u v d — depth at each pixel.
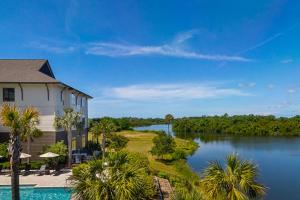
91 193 12.46
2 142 34.19
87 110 53.81
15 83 34.31
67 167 31.95
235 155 13.47
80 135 46.22
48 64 41.88
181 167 45.78
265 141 101.06
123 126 125.50
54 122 34.31
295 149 76.88
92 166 13.18
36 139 34.44
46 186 24.52
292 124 130.12
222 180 12.70
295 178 43.66
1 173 29.27
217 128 149.00
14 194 16.98
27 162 31.17
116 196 12.41
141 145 72.31
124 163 13.51
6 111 17.22
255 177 13.09
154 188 21.50
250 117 151.12
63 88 38.22
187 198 11.61
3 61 39.72
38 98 35.00
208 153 67.50
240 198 12.27
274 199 33.84
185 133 151.38
